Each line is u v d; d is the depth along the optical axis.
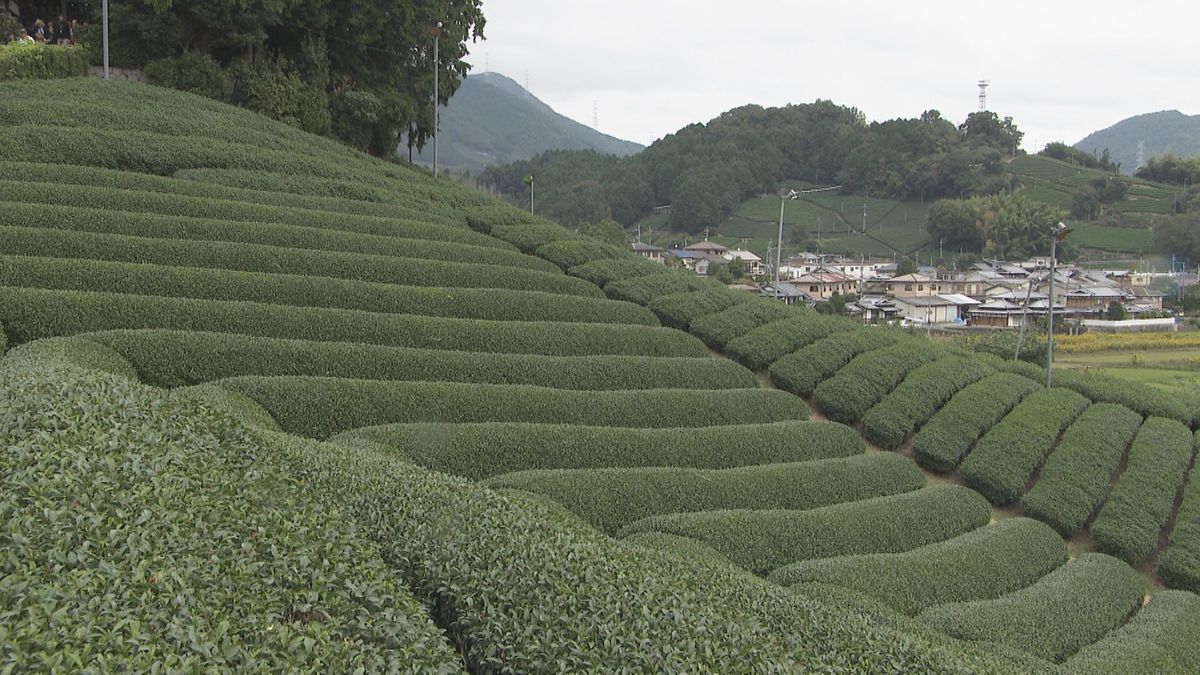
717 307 35.56
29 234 24.44
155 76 43.09
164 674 6.36
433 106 57.25
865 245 120.62
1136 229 109.81
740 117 163.50
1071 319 71.88
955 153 131.88
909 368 32.47
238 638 7.29
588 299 32.53
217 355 21.42
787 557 19.72
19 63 37.84
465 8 59.44
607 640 9.14
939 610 18.53
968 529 23.77
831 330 35.00
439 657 8.41
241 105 45.56
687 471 21.69
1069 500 25.47
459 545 11.27
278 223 31.73
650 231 132.88
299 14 46.53
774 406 27.83
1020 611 18.98
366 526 11.73
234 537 9.18
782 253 117.50
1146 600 22.91
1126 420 30.86
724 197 134.38
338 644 7.88
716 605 11.44
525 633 9.27
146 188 30.91
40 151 31.08
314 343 23.23
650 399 25.56
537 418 23.33
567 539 12.24
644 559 12.91
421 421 21.61
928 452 27.36
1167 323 67.88
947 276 96.69
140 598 7.27
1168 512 25.70
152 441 11.03
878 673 11.53
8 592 6.67
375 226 34.16
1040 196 123.00
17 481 8.51
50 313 21.03
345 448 16.30
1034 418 29.66
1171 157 132.88
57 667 5.94
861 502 22.94
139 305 22.45
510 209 43.94
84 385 12.77
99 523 8.22
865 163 140.00
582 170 157.50
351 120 49.66
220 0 42.62
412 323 26.31
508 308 30.02
